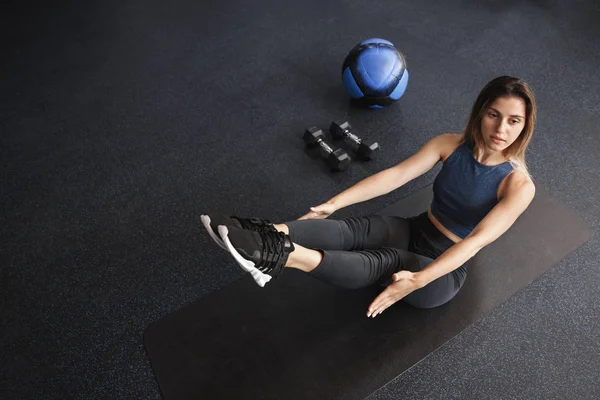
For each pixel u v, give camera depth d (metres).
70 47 3.12
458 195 1.61
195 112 2.74
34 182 2.41
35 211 2.29
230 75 2.95
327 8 3.38
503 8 3.33
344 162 2.39
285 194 2.36
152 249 2.15
